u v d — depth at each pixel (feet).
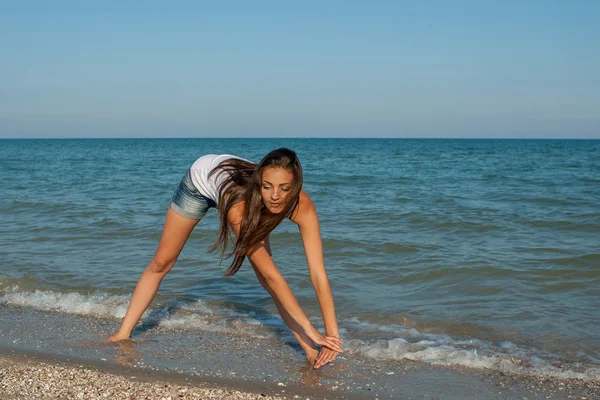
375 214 35.70
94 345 14.21
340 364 13.20
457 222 32.09
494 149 218.38
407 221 33.06
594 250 24.93
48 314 16.84
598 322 16.21
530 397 11.55
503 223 31.89
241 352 13.91
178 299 18.39
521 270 21.50
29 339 14.60
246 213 11.21
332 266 22.56
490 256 23.81
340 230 30.30
